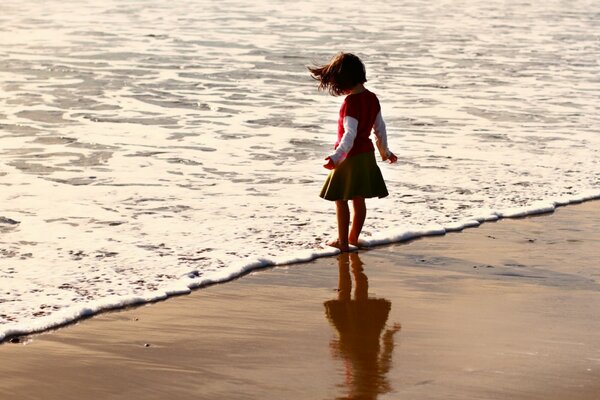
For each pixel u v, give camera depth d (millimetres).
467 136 13492
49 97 16250
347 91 7859
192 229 8383
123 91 17141
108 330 5824
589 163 11727
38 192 9734
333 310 6309
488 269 7387
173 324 5961
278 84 18469
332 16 35281
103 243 7887
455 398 4746
